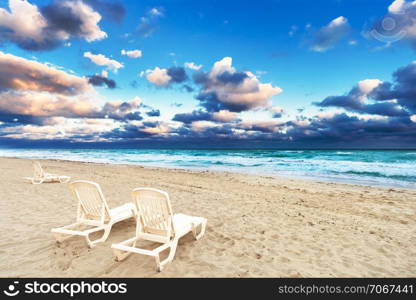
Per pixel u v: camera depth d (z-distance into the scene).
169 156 43.78
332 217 6.34
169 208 3.45
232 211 6.61
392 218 6.40
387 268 3.66
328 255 4.03
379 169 18.28
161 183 11.71
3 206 6.44
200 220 4.37
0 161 28.05
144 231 3.76
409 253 4.19
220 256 3.82
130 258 3.62
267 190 10.26
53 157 43.12
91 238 4.36
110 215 4.18
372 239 4.80
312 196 9.10
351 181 13.23
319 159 29.06
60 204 6.73
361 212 6.95
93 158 39.31
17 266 3.37
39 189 8.84
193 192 9.41
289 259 3.82
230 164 25.61
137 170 18.48
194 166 23.48
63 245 4.02
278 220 5.89
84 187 4.12
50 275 3.19
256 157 35.97
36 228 4.80
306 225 5.57
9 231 4.62
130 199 7.81
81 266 3.39
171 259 3.52
